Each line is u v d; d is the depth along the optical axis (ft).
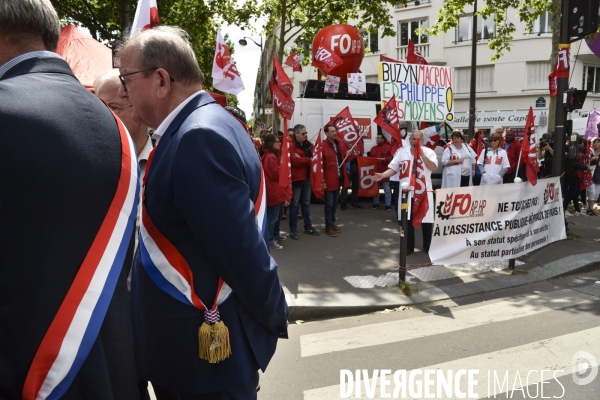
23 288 3.72
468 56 87.76
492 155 31.17
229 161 5.08
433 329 15.03
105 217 4.25
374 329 15.20
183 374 5.49
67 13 56.29
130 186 4.53
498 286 19.47
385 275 20.18
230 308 5.46
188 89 5.65
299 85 96.12
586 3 24.64
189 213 4.95
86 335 4.06
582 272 21.94
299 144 26.94
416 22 89.86
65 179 3.88
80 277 4.03
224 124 5.37
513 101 85.51
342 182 35.19
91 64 15.06
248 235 5.04
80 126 4.15
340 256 22.94
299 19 60.75
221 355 5.27
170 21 59.98
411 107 28.99
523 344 13.64
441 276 20.33
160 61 5.51
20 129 3.68
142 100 5.67
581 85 86.28
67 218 3.90
